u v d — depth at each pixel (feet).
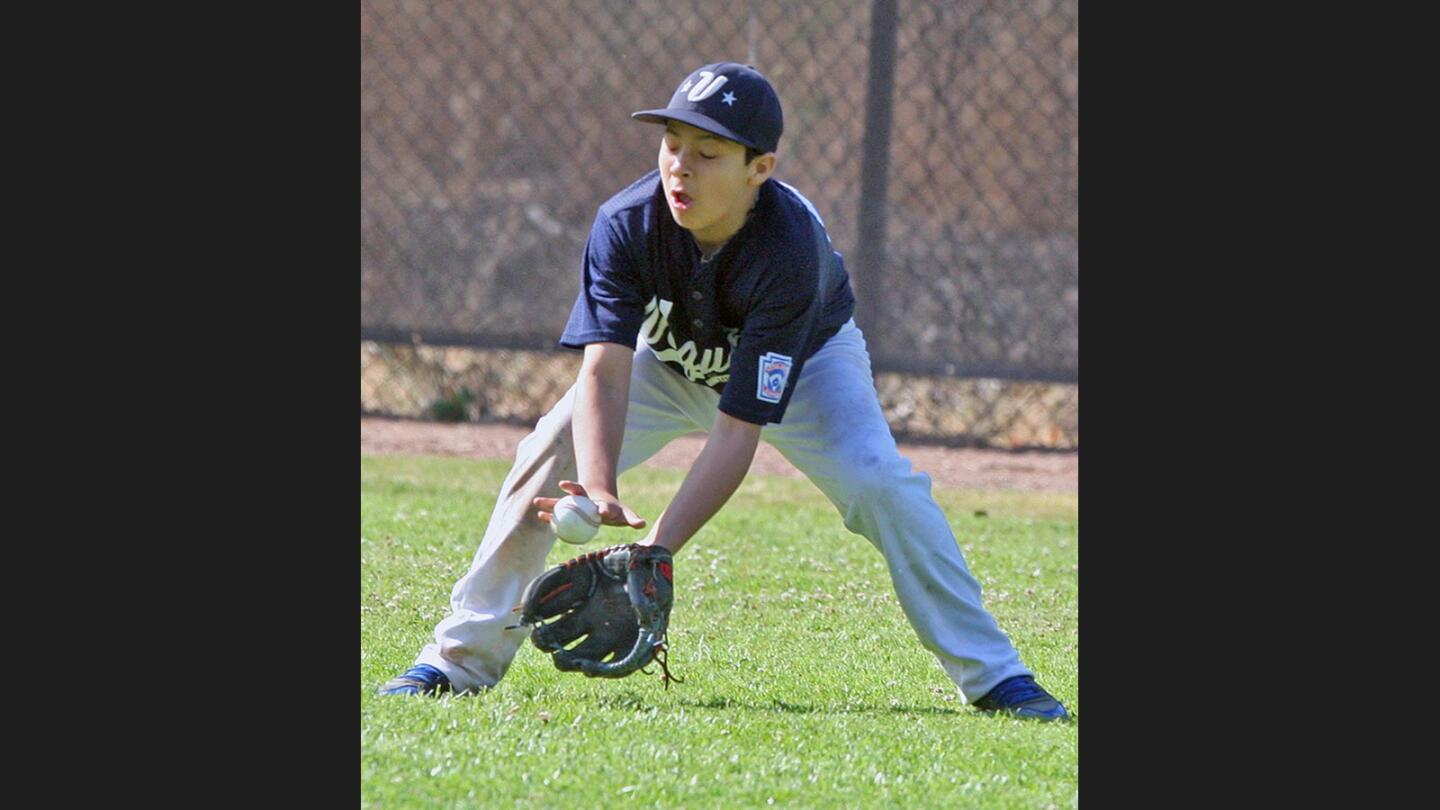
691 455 110.73
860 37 111.55
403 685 59.67
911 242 112.47
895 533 60.29
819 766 52.75
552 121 115.34
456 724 54.85
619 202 57.52
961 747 55.36
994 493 103.50
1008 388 114.52
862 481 59.82
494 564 60.29
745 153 53.98
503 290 116.16
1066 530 94.79
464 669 60.29
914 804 49.96
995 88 112.06
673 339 59.26
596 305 57.31
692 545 88.02
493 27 115.34
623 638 54.19
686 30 113.50
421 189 116.47
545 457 60.44
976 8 111.55
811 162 112.57
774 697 61.67
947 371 112.88
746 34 112.57
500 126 115.75
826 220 112.47
